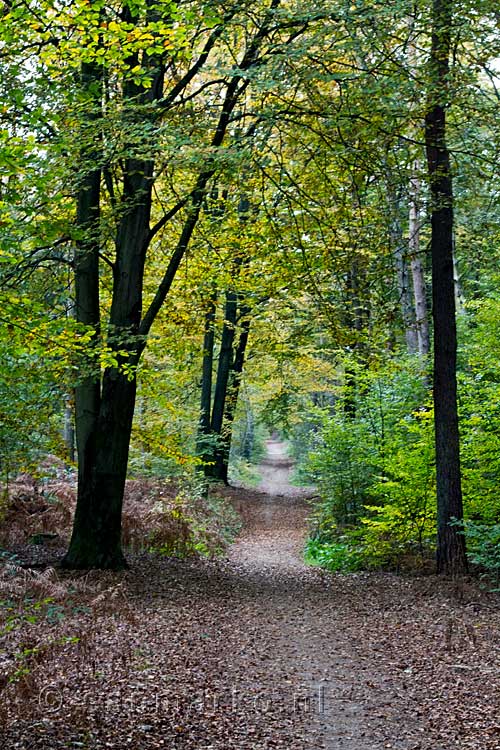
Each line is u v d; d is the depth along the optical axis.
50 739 4.97
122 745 5.02
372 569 13.63
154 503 17.97
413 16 10.15
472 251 12.99
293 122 11.12
